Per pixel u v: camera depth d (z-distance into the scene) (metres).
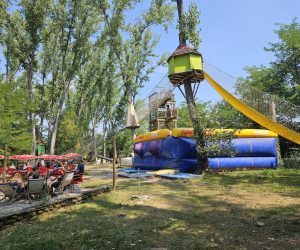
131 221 7.45
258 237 5.95
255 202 9.48
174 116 27.89
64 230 6.80
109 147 55.62
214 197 10.64
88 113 51.19
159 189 13.06
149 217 7.83
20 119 18.83
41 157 16.97
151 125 30.55
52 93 31.25
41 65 32.00
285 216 7.55
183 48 18.36
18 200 9.79
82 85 41.91
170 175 17.59
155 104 22.16
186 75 18.44
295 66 31.28
